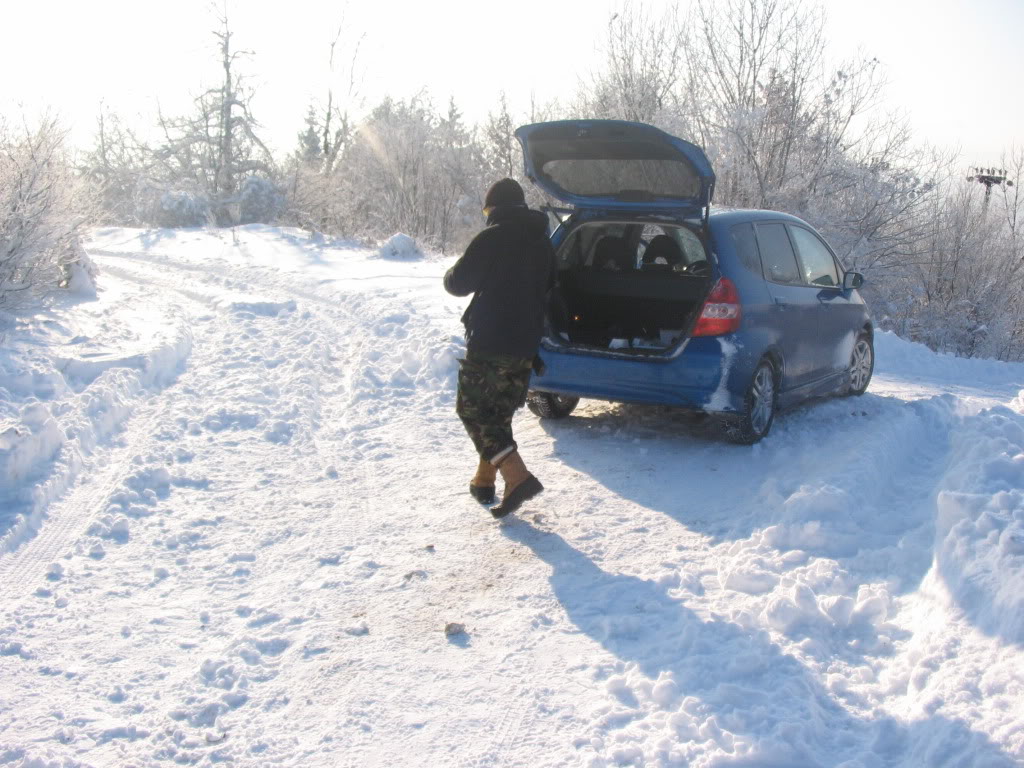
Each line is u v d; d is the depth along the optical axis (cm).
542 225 531
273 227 2166
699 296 649
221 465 617
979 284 2052
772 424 687
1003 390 994
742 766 304
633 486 578
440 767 316
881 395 838
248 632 408
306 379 802
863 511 503
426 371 814
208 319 1053
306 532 516
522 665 378
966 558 395
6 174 870
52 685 364
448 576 460
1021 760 280
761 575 435
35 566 464
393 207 2655
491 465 539
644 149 600
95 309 987
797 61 1773
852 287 780
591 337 691
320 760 322
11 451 534
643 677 362
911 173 1769
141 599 438
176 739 333
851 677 360
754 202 1716
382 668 378
